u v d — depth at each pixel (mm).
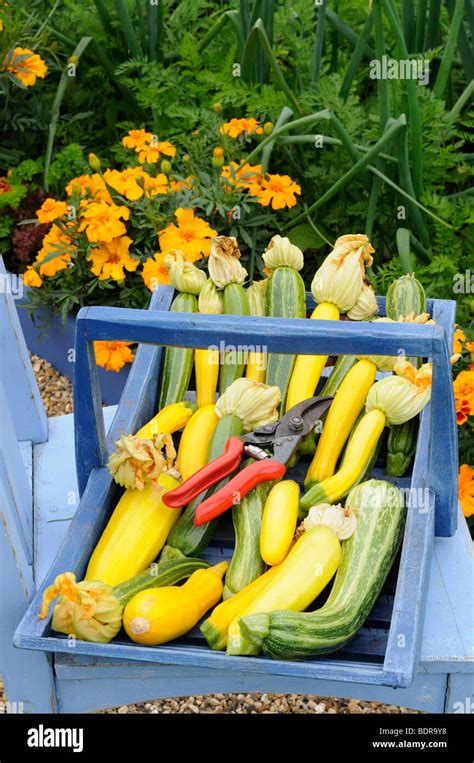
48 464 1928
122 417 1715
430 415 1584
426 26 3008
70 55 3168
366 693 1459
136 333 1433
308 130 2898
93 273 2658
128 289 2658
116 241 2570
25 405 1949
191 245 2459
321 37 2777
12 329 1884
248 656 1291
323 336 1385
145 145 2688
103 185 2594
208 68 3119
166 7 3271
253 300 1896
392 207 2834
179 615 1341
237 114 3053
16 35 2836
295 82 3070
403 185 2633
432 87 3031
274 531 1434
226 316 1421
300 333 1389
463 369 2469
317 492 1524
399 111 2875
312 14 3021
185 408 1727
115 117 3193
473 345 2299
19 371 1915
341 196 2852
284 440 1572
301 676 1265
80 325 1440
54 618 1337
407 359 1807
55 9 3160
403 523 1488
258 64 2955
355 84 3098
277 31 3025
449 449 1485
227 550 1541
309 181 2906
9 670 1478
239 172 2639
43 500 1823
